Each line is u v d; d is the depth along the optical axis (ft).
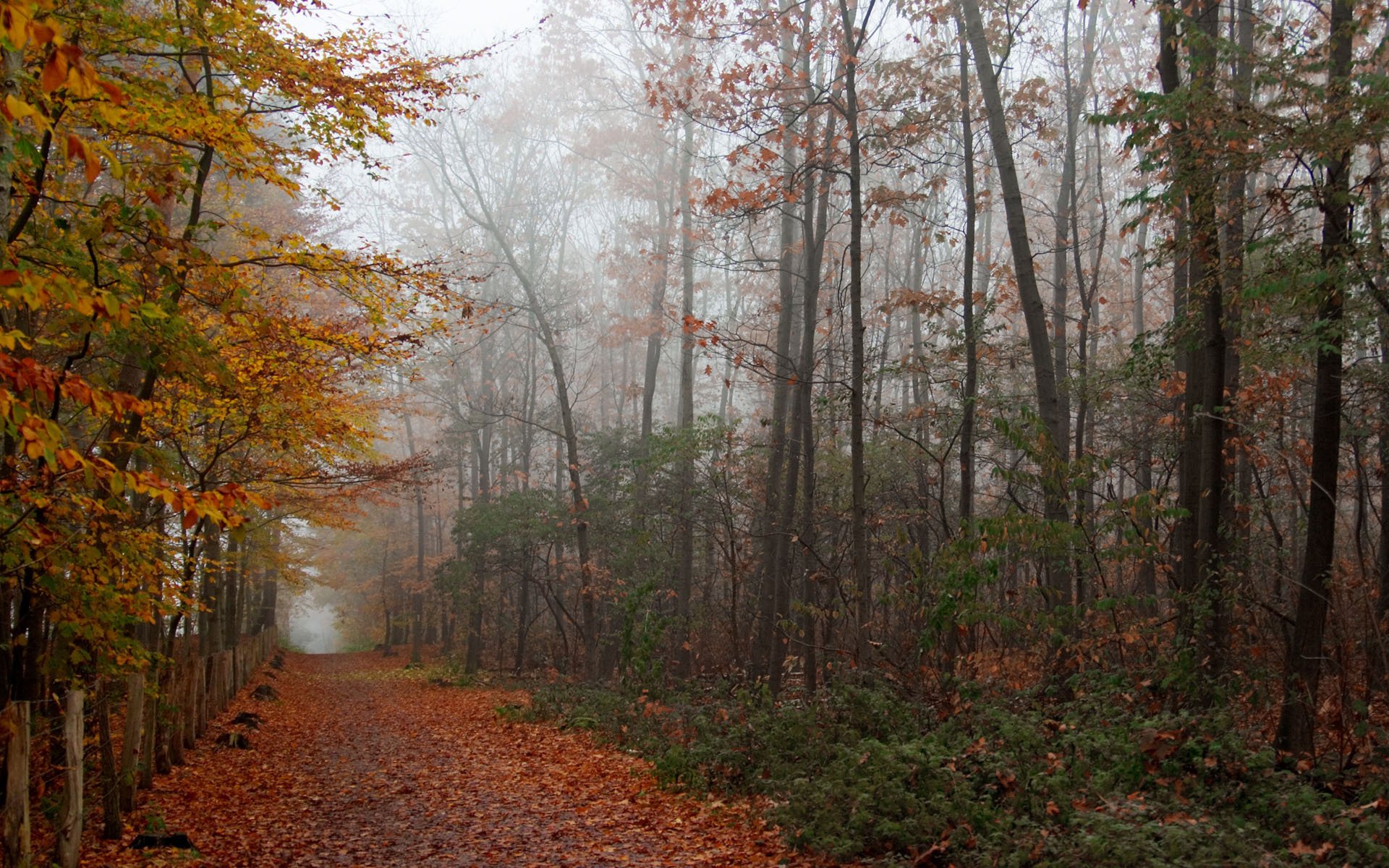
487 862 23.08
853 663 41.55
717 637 74.08
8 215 20.02
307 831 27.53
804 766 28.78
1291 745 26.94
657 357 97.35
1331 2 29.91
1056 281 77.66
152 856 23.76
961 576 32.50
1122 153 32.63
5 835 17.80
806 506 48.42
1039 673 34.83
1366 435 39.55
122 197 23.41
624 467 88.33
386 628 146.82
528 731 47.91
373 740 48.83
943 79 53.16
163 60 29.71
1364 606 30.81
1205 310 33.76
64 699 27.71
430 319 31.78
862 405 50.03
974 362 47.03
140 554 25.86
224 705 54.44
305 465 42.04
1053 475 34.63
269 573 95.96
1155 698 29.58
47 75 10.64
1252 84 30.55
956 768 24.66
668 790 30.48
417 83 28.40
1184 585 35.04
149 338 23.86
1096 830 18.40
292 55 26.04
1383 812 20.54
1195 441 37.40
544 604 129.80
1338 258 27.91
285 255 27.35
